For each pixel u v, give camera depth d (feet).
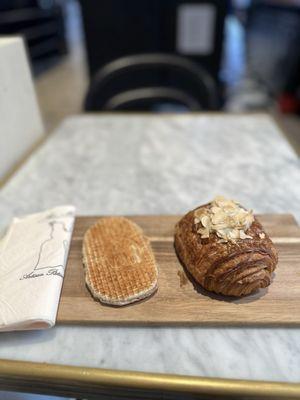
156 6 3.85
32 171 1.87
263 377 0.81
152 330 0.94
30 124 2.14
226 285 0.95
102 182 1.75
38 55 10.88
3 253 1.13
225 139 2.21
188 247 1.05
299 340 0.90
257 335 0.92
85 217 1.40
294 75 5.64
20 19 9.62
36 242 1.17
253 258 0.95
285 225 1.30
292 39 5.36
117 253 1.11
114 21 3.98
